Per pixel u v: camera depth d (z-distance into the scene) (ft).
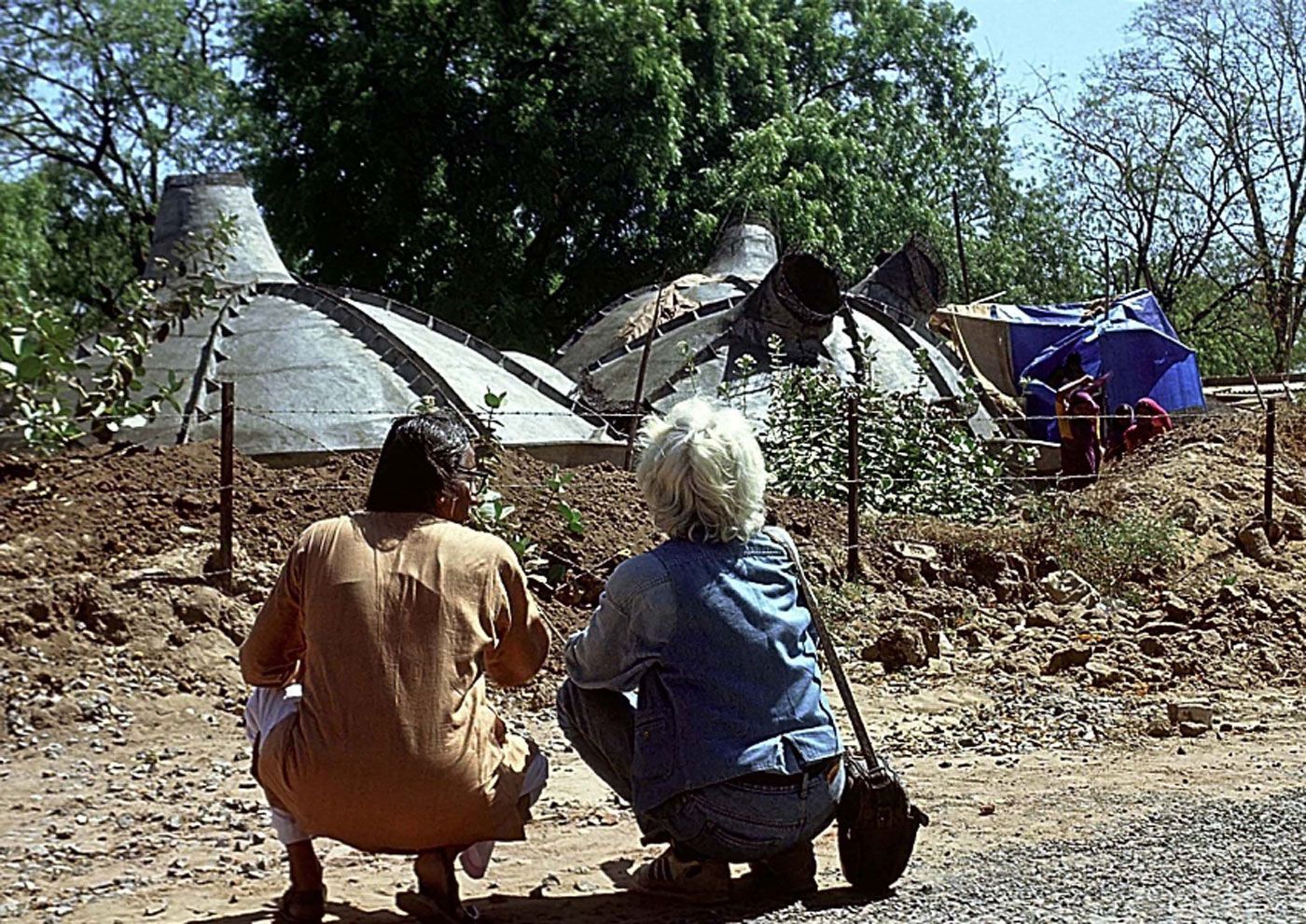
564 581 32.07
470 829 15.02
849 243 127.13
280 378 46.83
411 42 106.42
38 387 33.76
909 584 36.11
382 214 105.29
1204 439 50.85
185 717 25.21
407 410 46.03
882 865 16.42
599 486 36.52
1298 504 45.39
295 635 15.49
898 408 45.80
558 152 108.88
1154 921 15.06
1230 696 30.04
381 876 18.03
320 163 106.42
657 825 15.83
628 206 112.27
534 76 110.32
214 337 48.47
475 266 107.24
